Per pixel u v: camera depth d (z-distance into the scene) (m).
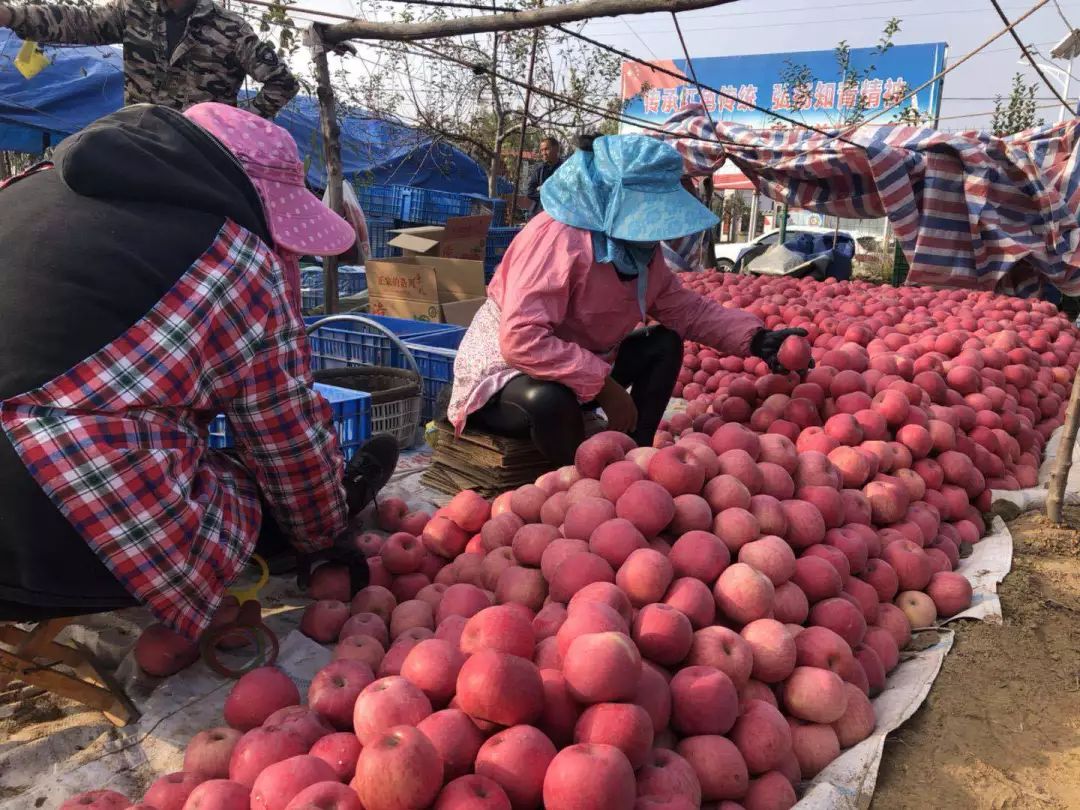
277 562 3.21
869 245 18.89
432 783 1.63
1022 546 3.54
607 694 1.84
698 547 2.47
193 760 2.02
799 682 2.26
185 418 2.17
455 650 2.04
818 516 2.79
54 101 9.11
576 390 3.67
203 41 4.71
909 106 14.03
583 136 3.82
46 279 1.92
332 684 2.13
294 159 2.65
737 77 20.50
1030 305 7.40
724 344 4.28
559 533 2.76
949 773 2.21
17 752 2.22
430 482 4.28
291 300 2.87
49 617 2.08
